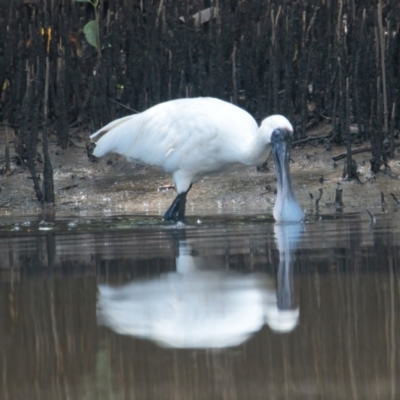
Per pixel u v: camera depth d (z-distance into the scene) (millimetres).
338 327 6734
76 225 13797
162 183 17188
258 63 19609
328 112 19328
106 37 19781
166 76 19797
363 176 16609
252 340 6480
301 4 20203
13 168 18078
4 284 8836
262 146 13844
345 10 20172
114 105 19656
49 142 19312
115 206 16438
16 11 20594
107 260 10109
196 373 5812
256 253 10250
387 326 6711
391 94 18672
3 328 7074
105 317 7281
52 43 20312
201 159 14414
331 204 15594
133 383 5684
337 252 10055
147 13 20203
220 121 14297
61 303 7867
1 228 13656
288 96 18766
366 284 8195
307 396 5355
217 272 9109
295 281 8477
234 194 16469
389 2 20078
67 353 6344
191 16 20141
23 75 19641
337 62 18547
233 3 21141
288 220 13297
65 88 19297
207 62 20125
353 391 5418
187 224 13648
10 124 19672
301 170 17391
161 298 7906
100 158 18219
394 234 11383
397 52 19281
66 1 21156
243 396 5387
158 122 14727
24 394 5586
